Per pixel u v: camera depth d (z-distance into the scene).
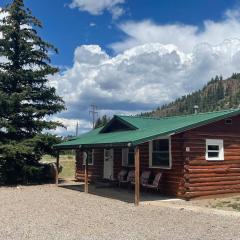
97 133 25.02
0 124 23.41
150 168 19.62
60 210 14.38
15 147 23.08
